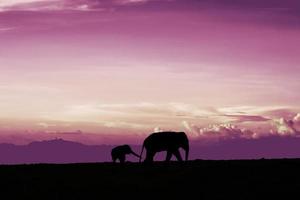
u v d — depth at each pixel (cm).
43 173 5469
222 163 5875
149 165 5875
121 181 5016
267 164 5725
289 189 4647
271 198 4381
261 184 4825
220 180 4988
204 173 5300
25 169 5756
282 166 5600
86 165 6041
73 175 5341
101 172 5503
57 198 4409
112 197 4434
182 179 5062
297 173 5250
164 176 5219
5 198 4431
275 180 4959
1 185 4872
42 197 4444
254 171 5362
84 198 4403
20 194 4547
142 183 4925
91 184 4881
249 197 4416
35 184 4906
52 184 4903
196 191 4616
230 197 4406
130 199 4375
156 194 4528
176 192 4584
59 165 6138
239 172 5331
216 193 4538
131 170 5594
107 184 4884
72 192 4600
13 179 5131
